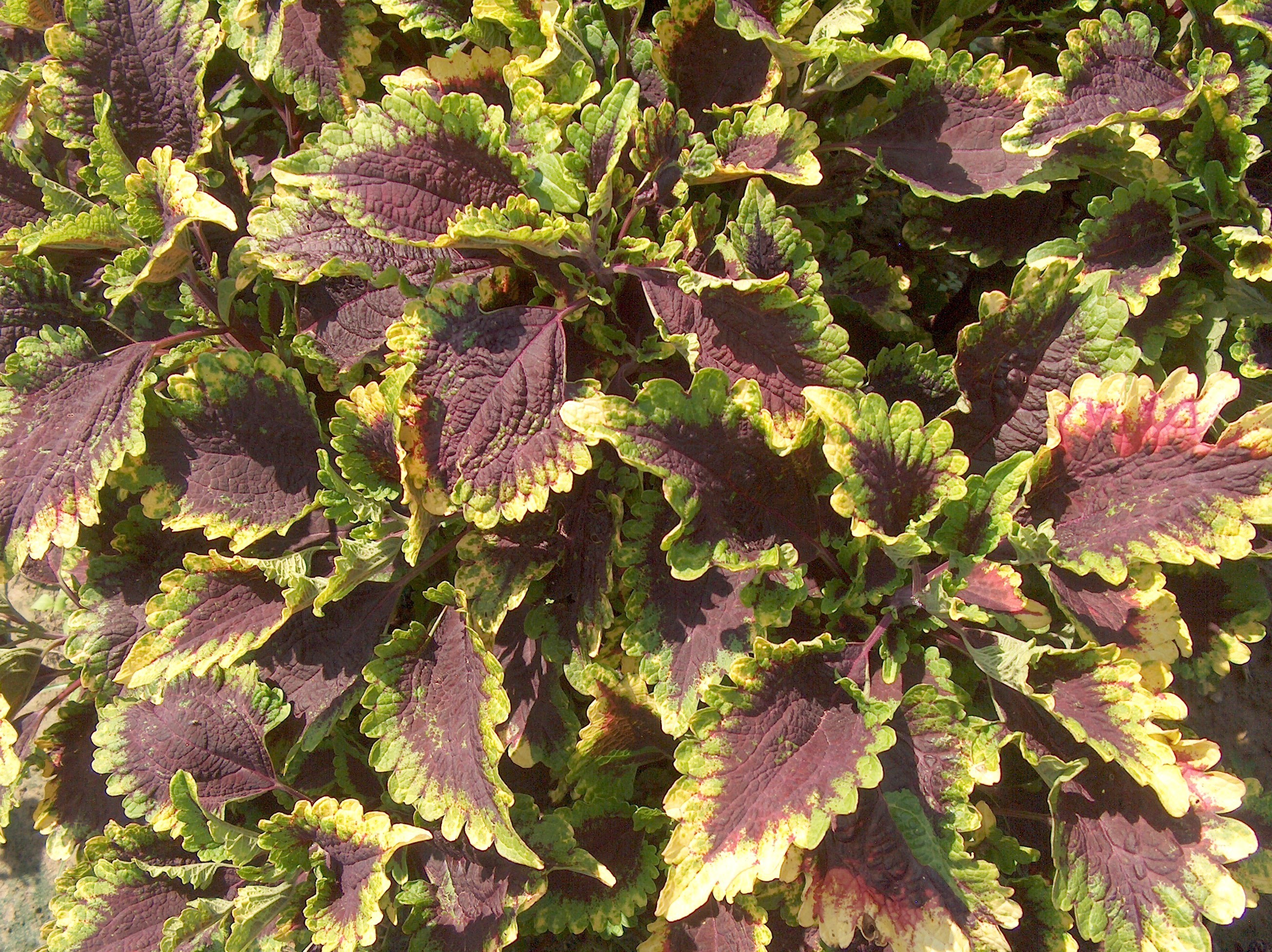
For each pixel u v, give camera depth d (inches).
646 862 17.1
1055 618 16.7
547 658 16.2
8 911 21.4
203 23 16.9
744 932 16.4
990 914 13.6
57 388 15.9
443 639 15.7
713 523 14.2
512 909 16.1
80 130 16.9
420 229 14.4
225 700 16.3
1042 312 15.5
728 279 14.7
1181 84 16.7
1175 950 14.0
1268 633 22.6
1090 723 14.1
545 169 15.0
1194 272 18.1
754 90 16.6
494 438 14.3
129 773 16.4
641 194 16.2
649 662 14.8
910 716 14.3
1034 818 17.1
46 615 24.0
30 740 20.1
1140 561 14.8
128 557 17.4
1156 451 14.3
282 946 15.9
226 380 16.2
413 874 16.8
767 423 14.0
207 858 15.9
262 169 19.1
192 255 16.6
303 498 16.4
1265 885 16.3
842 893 14.0
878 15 18.9
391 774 15.6
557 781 17.9
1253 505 13.6
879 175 18.9
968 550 14.7
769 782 13.4
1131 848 14.5
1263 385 18.3
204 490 16.1
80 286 17.8
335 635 16.5
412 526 14.0
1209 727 21.6
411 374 14.0
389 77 16.8
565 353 14.9
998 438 16.2
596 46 16.7
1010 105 16.5
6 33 20.8
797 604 15.2
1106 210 16.9
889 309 17.8
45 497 15.3
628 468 16.1
